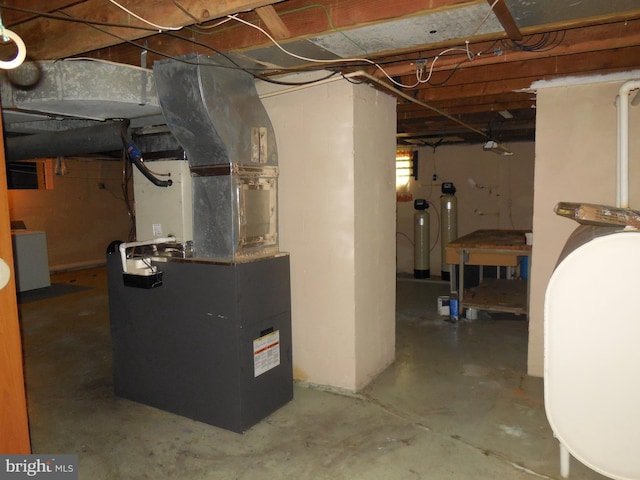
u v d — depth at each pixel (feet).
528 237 14.56
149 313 9.04
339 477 6.98
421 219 22.48
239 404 8.15
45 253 21.08
